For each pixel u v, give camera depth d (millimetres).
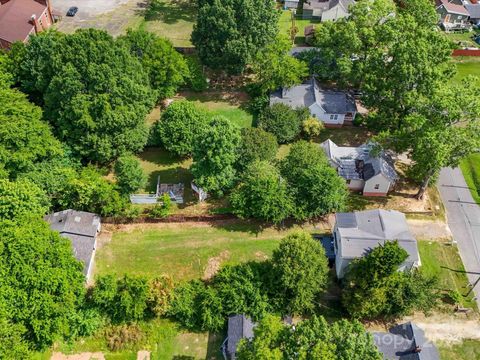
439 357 49469
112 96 69438
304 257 52844
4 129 61688
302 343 39469
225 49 82125
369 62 75812
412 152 68562
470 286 59312
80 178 65125
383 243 56219
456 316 56656
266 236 64688
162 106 85250
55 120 71375
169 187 70875
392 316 56031
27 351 46125
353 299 53031
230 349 49844
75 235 60219
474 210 69062
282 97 81375
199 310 54688
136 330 54438
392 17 79500
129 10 113062
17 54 76438
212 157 65188
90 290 57406
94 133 68875
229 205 68188
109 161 73938
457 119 61656
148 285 54844
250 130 71438
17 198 56250
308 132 77000
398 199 69875
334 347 38656
